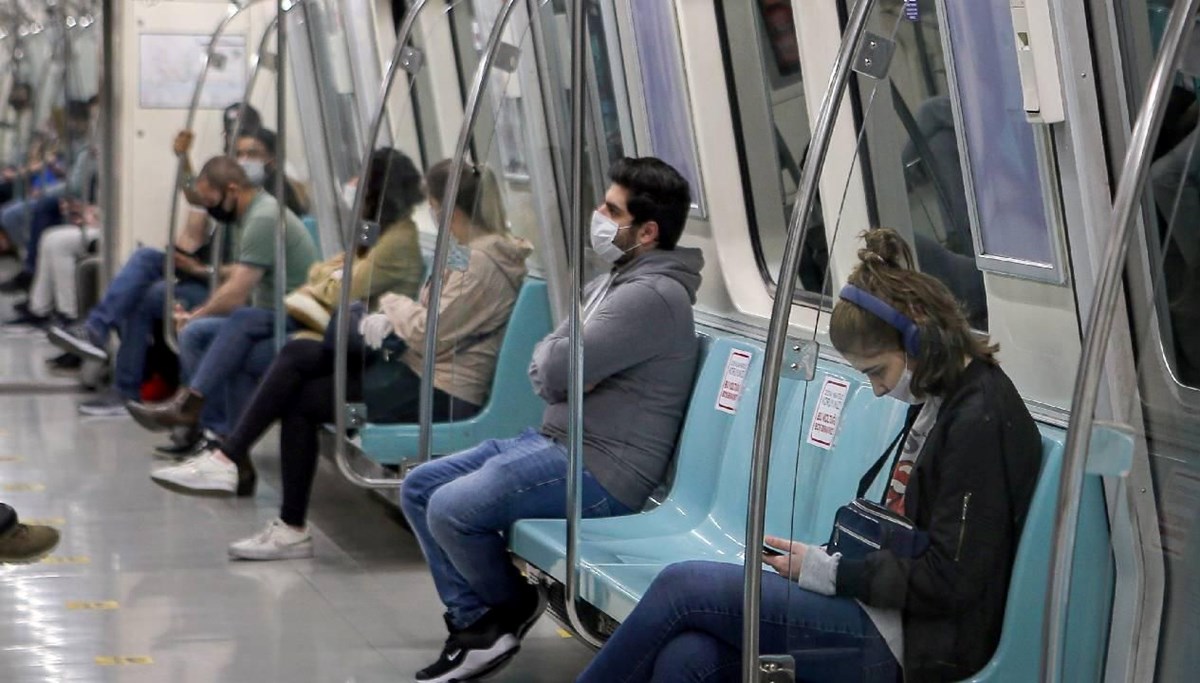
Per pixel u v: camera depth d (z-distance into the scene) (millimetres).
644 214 9984
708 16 11102
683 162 11391
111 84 20031
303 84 15062
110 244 20375
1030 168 7391
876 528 6859
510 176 11391
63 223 23953
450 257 11469
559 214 11641
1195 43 6078
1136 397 6398
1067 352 7512
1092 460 5758
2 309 28719
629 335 9859
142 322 19172
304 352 13672
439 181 11836
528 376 11555
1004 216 7656
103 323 19250
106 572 13062
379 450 12469
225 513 15219
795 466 7059
